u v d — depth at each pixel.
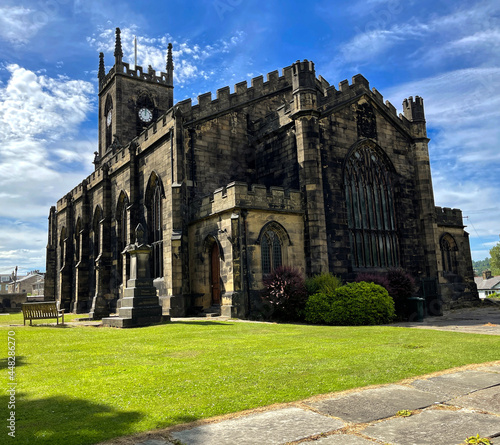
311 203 27.33
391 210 33.44
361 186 31.72
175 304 27.30
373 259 31.08
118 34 54.44
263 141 32.62
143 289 21.22
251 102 34.16
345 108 31.34
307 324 21.97
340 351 11.92
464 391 7.61
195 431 5.76
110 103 56.00
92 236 45.03
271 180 31.48
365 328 18.69
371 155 32.94
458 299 37.53
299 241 27.12
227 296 24.75
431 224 34.31
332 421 6.10
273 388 7.92
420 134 35.72
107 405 7.07
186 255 28.67
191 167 30.31
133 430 5.83
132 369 9.88
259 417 6.31
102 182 41.22
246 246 24.70
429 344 13.09
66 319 33.38
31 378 9.16
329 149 29.70
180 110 30.05
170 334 16.34
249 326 19.05
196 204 28.75
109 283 39.22
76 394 7.78
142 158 34.75
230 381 8.51
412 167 35.50
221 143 32.09
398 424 5.96
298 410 6.62
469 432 5.63
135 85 54.50
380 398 7.23
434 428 5.79
